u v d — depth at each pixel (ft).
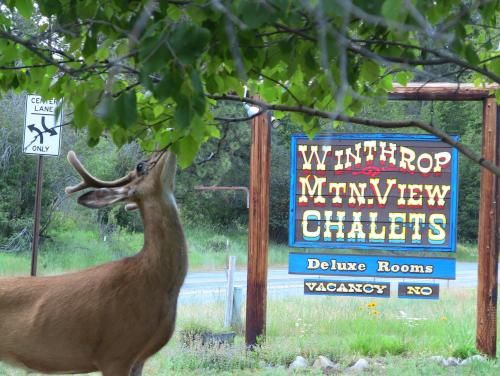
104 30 15.10
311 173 46.09
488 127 41.52
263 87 21.76
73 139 110.42
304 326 53.57
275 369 39.24
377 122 16.38
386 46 16.15
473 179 169.27
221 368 39.52
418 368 39.29
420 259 45.29
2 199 111.34
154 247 25.49
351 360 42.24
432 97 40.91
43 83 20.30
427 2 12.60
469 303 75.82
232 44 11.29
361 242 45.70
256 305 42.93
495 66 19.20
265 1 11.09
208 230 161.79
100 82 17.08
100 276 25.98
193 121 13.41
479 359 40.75
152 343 26.05
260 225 42.88
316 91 17.71
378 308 67.97
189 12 12.85
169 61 12.05
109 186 26.08
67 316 25.54
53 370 26.30
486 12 13.96
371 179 45.60
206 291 84.84
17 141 110.42
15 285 26.43
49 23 17.90
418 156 45.19
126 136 18.95
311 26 13.73
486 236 42.04
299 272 46.16
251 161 42.98
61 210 120.67
